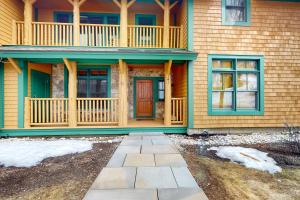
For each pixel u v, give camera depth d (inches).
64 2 366.9
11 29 334.3
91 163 194.1
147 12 415.8
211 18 333.7
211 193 140.8
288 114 342.3
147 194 126.9
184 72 347.9
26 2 322.3
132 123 358.0
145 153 214.4
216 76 339.0
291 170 185.9
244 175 173.0
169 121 333.4
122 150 225.6
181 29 354.3
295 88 344.5
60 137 317.7
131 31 362.3
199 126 329.4
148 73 428.8
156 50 325.4
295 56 345.4
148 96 431.5
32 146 248.8
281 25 344.2
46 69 380.5
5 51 282.8
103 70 405.1
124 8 336.2
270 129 341.1
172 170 167.8
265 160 208.7
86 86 403.2
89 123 319.9
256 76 343.0
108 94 400.5
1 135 307.3
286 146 262.8
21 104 308.7
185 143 282.8
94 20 409.7
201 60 331.0
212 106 336.2
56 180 160.1
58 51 292.5
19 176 167.9
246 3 340.2
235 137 314.8
